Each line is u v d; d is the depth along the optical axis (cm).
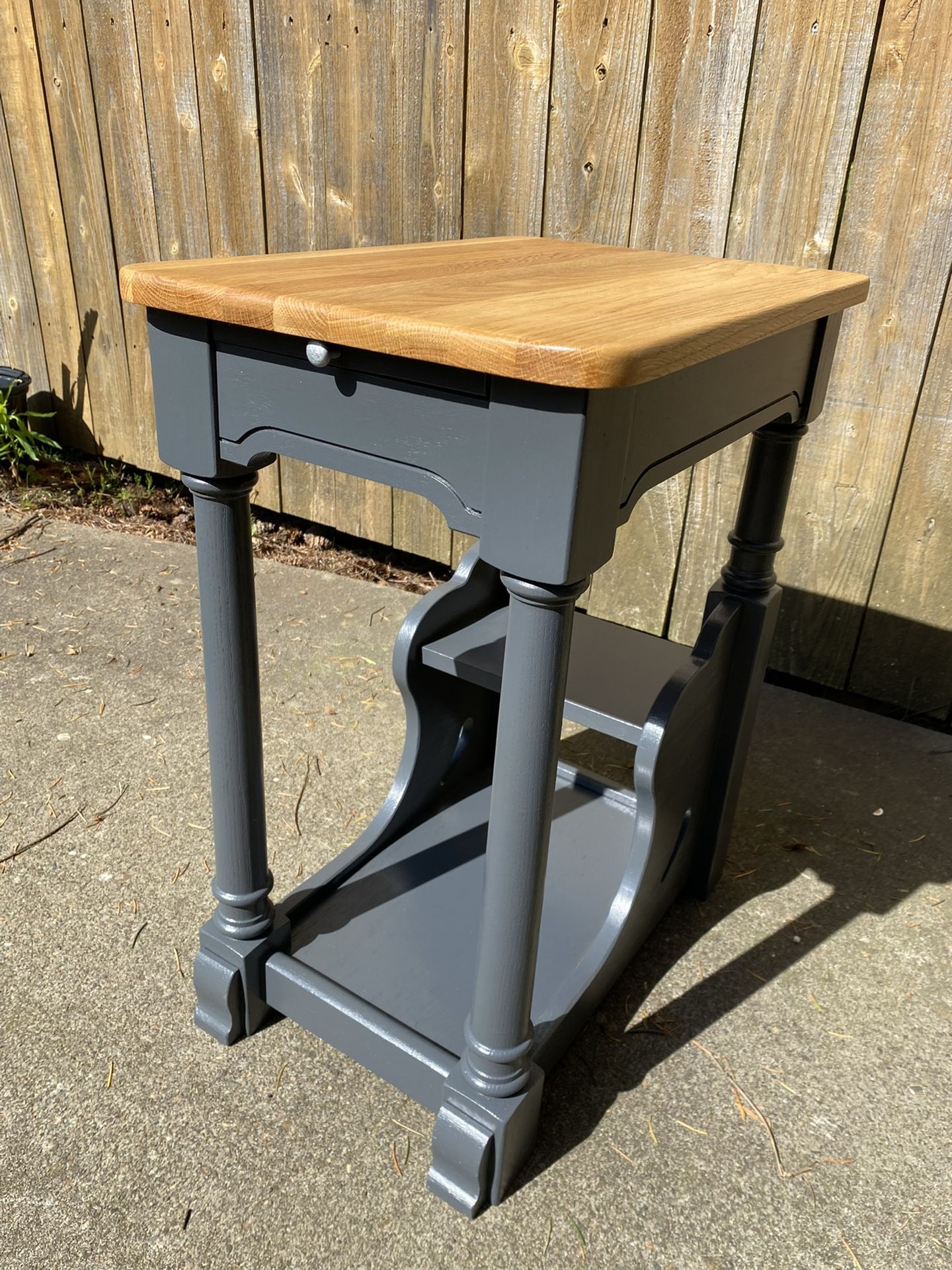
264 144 252
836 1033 143
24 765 192
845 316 199
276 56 239
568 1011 129
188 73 254
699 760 150
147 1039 136
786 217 197
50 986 144
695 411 99
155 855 170
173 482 334
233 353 100
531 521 83
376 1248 112
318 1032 132
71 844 172
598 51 201
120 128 274
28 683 220
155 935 153
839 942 160
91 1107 126
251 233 267
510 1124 112
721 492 223
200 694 218
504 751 94
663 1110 130
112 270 298
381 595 269
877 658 223
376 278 106
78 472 339
